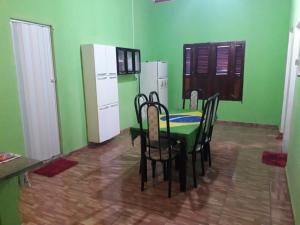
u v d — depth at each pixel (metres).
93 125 4.38
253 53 5.54
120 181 3.12
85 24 4.25
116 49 4.82
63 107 3.92
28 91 3.34
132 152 4.20
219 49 5.88
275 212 2.41
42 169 3.48
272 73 5.44
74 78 4.10
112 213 2.43
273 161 3.65
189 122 3.20
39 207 2.55
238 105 5.88
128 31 5.49
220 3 5.66
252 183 3.01
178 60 6.38
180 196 2.73
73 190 2.90
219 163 3.63
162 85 6.09
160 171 3.40
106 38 4.80
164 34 6.41
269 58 5.41
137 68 5.68
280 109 5.47
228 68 5.84
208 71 6.09
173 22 6.25
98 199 2.70
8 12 2.96
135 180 3.15
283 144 4.05
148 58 6.45
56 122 3.83
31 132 3.43
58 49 3.75
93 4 4.39
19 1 3.09
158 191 2.86
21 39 3.18
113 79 4.64
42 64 3.52
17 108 3.09
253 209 2.46
